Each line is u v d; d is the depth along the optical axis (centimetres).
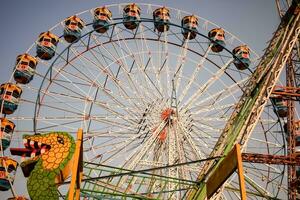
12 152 1738
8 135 3005
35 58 3372
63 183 1612
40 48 3394
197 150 2795
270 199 2522
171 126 2891
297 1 2272
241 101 2294
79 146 1252
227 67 3362
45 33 3447
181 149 2816
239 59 3438
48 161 1644
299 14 2245
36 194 1583
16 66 3253
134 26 3531
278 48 2283
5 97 3092
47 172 1614
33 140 1725
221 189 1825
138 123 2969
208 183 1423
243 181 1157
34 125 2989
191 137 2962
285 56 2189
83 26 3547
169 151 2750
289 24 2297
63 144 1700
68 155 1656
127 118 2981
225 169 1276
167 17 3569
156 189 2331
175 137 2842
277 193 2817
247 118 2100
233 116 2250
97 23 3519
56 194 1586
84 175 1803
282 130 3231
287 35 2245
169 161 2670
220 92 3159
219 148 2097
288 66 3125
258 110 2098
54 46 3453
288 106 3141
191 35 3544
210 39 3497
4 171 2778
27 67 3275
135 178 2272
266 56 2342
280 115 3225
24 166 1703
